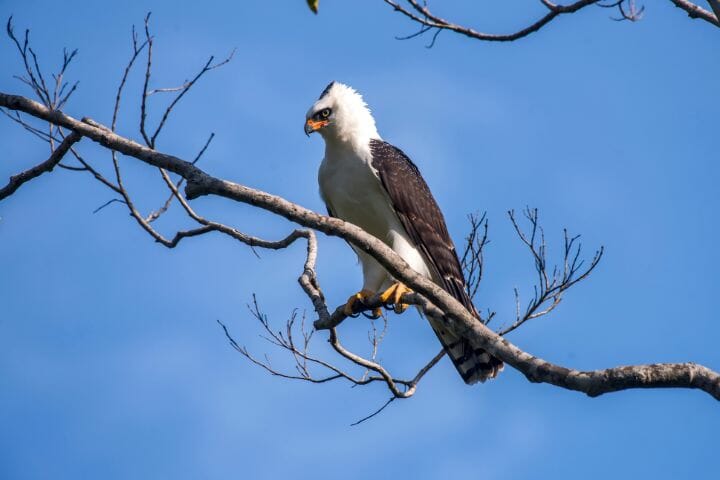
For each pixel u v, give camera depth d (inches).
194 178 367.2
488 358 476.1
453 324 346.0
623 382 275.0
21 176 441.4
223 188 362.0
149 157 378.6
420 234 495.5
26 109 391.9
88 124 393.1
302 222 360.5
